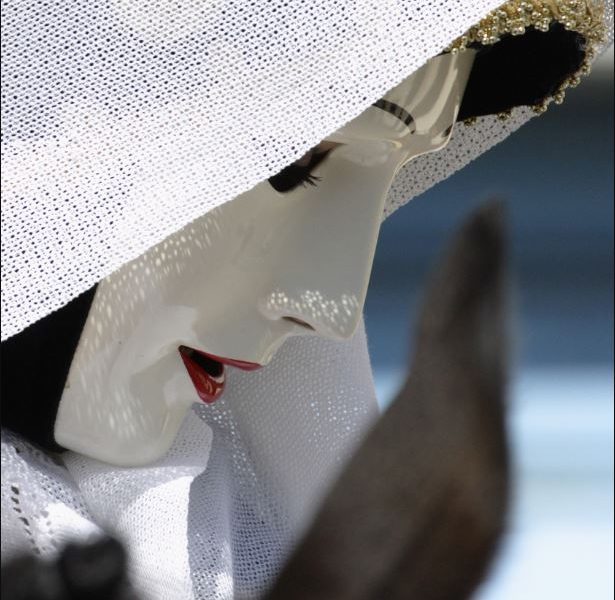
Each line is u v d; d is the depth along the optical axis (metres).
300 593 1.12
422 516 1.11
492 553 1.10
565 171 23.61
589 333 14.64
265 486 4.59
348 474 1.13
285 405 4.57
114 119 2.72
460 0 2.76
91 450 3.44
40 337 3.25
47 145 2.71
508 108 4.08
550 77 3.88
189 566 3.58
